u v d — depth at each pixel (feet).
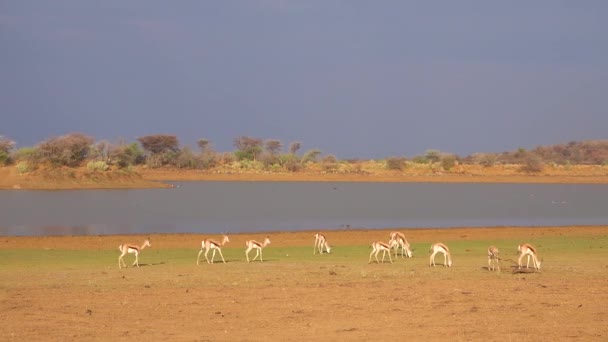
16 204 405.59
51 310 116.26
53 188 545.85
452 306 118.32
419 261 180.75
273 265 172.45
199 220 330.54
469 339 95.96
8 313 114.01
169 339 96.99
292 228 296.51
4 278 150.10
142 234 256.11
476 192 574.15
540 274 153.48
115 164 649.61
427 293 129.90
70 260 185.26
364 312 114.11
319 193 547.49
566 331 100.17
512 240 238.27
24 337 98.27
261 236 249.96
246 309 116.78
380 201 467.93
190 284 141.08
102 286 138.92
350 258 189.37
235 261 182.70
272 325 105.60
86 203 420.36
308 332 100.89
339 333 100.12
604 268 163.43
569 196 530.68
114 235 250.37
